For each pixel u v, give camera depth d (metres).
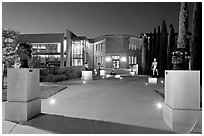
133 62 40.78
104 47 39.69
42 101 8.48
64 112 6.46
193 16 13.80
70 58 36.19
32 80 5.88
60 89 12.19
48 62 36.06
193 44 13.55
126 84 16.14
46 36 35.44
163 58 25.56
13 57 13.58
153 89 12.65
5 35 13.99
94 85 15.20
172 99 4.84
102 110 6.76
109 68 38.31
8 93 5.54
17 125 5.08
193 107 4.73
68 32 35.47
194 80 4.76
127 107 7.24
